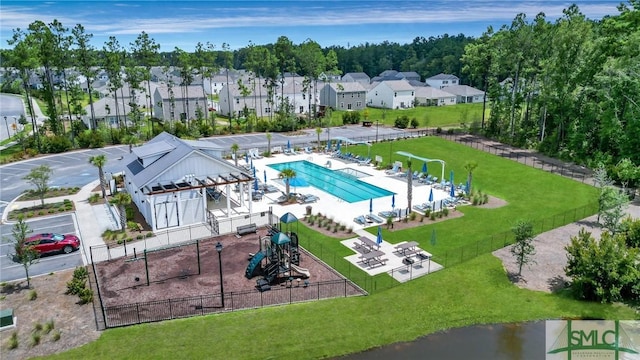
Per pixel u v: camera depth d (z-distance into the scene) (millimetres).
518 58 64938
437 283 26234
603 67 52000
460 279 26672
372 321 22594
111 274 26734
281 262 26344
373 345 20953
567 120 59656
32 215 36875
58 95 70812
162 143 41562
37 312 22594
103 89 120250
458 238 32969
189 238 32219
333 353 20328
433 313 23453
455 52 176750
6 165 54312
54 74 69625
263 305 23594
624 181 44469
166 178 34812
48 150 60906
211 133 74812
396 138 69500
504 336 21781
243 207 39438
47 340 20328
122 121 80188
